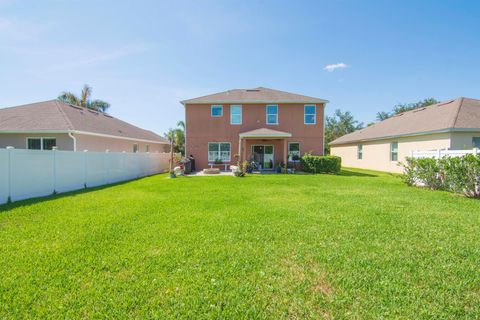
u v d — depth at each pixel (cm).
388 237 386
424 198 709
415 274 271
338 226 441
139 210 565
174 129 3169
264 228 430
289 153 1866
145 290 243
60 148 1384
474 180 716
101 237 386
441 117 1438
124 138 1827
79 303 223
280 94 1962
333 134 4122
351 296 234
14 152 682
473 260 305
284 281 260
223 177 1339
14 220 482
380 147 1870
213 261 304
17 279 261
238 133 1864
